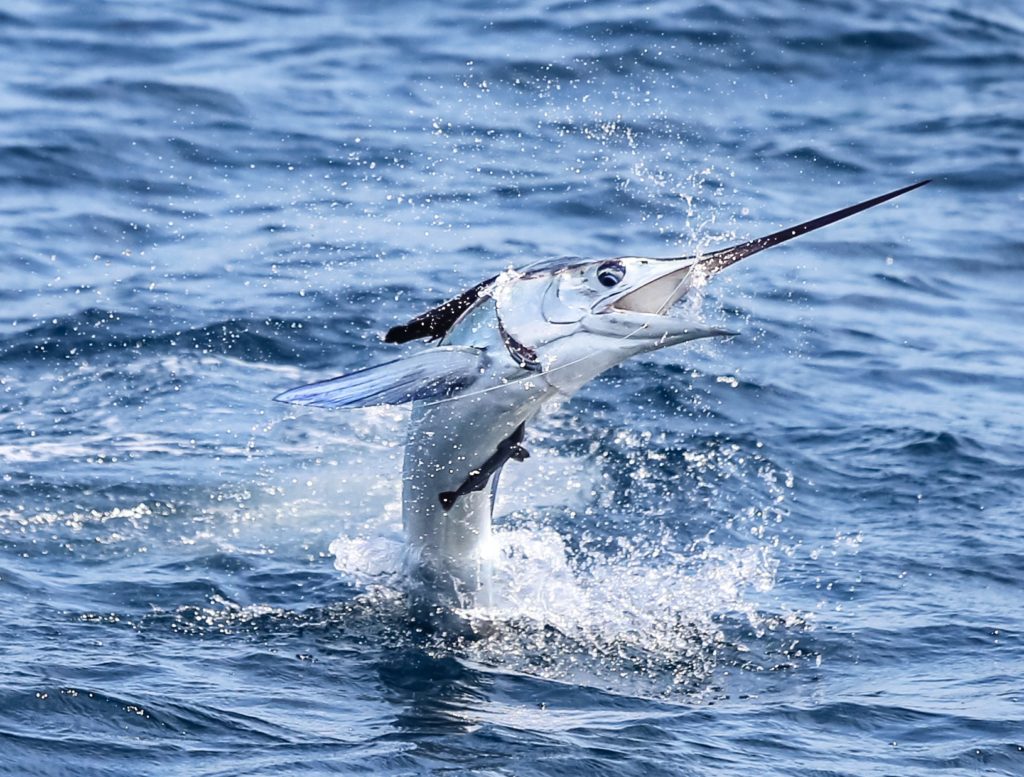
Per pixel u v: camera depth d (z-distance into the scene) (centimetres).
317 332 5047
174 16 8594
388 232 5978
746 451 4306
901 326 5519
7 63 7681
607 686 2980
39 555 3500
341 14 8719
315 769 2503
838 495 4069
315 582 3425
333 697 2847
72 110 7056
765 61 8112
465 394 2891
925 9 8938
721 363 4991
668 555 3666
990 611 3381
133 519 3741
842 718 2842
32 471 3981
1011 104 7850
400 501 3947
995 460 4303
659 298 2933
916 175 6988
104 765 2462
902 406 4756
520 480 4062
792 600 3431
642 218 6247
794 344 5247
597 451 4266
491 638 3183
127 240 5831
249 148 6819
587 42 8156
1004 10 9138
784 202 6606
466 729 2720
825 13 8662
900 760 2666
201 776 2447
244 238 5884
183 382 4653
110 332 4959
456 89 7625
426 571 3278
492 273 5594
